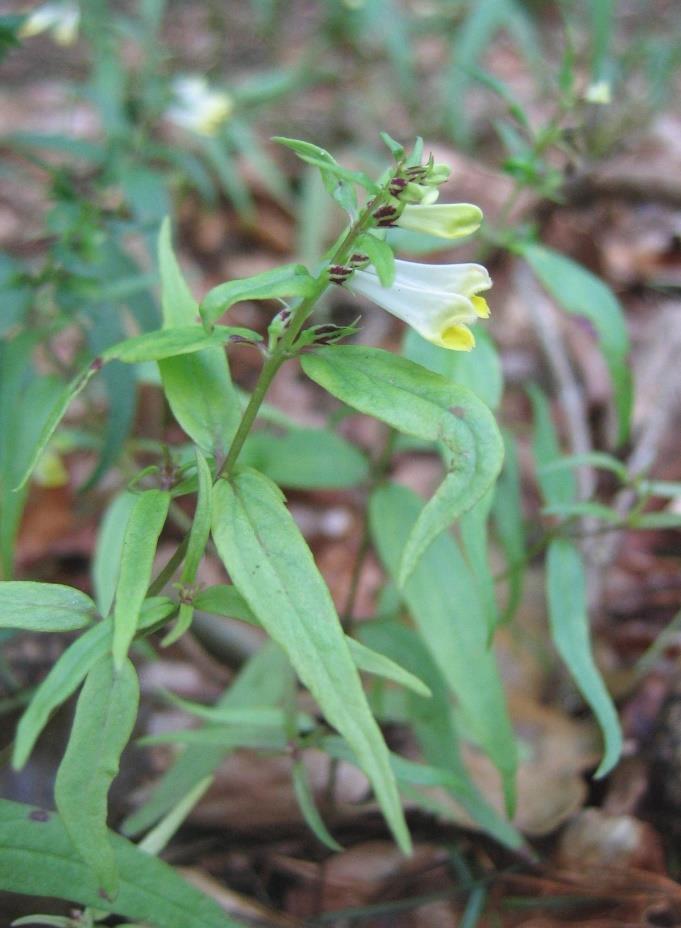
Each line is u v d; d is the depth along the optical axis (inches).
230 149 19.7
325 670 5.5
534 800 9.7
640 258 18.3
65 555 13.2
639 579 12.9
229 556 5.7
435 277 6.1
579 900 8.7
